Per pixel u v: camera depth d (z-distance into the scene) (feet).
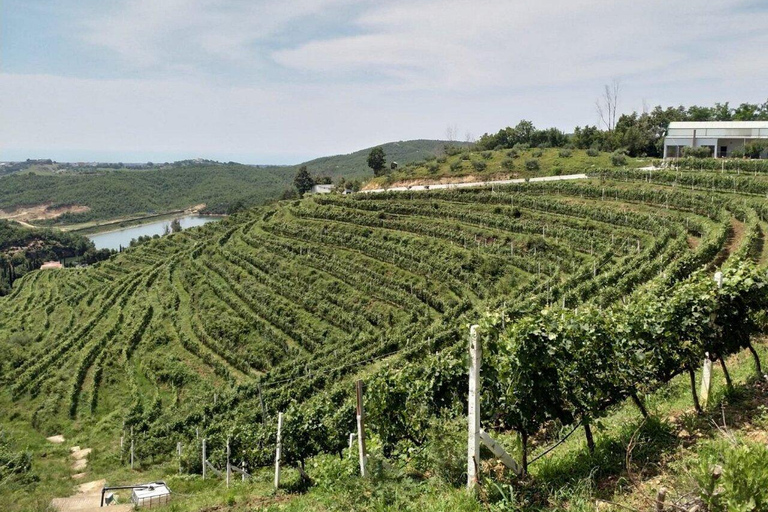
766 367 35.68
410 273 164.55
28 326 231.09
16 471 93.97
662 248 126.31
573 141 317.63
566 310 29.78
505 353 26.61
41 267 430.61
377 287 158.30
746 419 27.12
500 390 26.84
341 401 86.53
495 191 208.54
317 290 170.91
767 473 15.55
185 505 43.98
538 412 26.58
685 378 39.86
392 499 27.63
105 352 165.48
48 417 135.95
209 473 77.97
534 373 26.50
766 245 102.99
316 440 52.80
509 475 26.61
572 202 178.50
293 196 395.55
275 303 167.84
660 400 36.27
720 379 37.04
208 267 227.61
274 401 107.76
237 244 240.12
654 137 279.08
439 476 28.81
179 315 186.80
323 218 232.53
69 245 509.35
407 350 105.29
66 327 205.67
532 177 236.02
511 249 158.61
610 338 29.45
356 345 128.88
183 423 115.34
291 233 228.84
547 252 152.87
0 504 62.39
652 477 22.80
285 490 43.11
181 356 157.17
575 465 26.21
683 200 152.87
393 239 191.11
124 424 121.49
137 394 142.10
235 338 158.51
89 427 128.67
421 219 201.77
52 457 109.40
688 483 19.79
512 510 22.20
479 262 153.99
